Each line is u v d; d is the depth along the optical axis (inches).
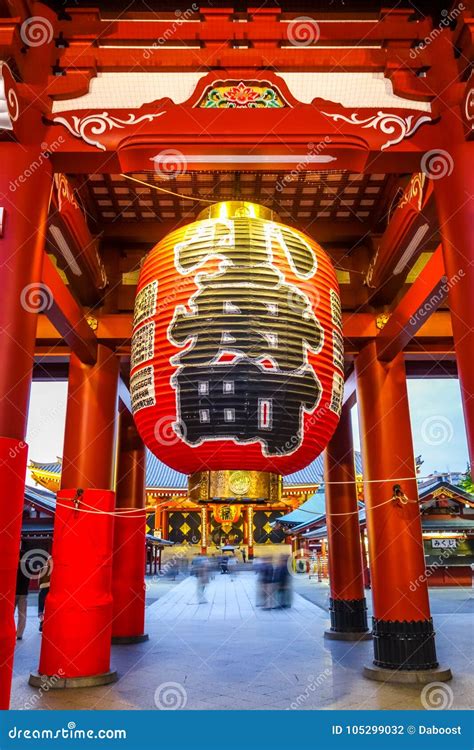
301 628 474.0
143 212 316.5
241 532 1781.5
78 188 288.0
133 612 412.5
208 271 156.7
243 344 148.2
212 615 576.7
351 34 206.1
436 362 406.9
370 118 187.0
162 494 1537.9
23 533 709.9
